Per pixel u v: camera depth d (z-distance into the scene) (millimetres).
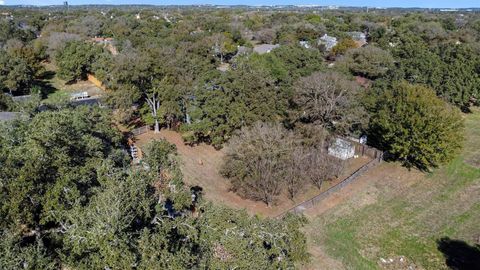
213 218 17156
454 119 34094
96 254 13617
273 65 49469
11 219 15922
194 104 37812
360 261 23500
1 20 107688
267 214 27359
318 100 37719
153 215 17188
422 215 28828
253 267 14875
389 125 34750
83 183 19094
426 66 52219
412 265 23625
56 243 16625
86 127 25219
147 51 44531
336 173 32000
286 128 36344
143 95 41781
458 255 24609
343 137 37656
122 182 16031
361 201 29781
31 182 16406
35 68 63750
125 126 42750
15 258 13914
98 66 60594
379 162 35906
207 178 32594
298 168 29922
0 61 54719
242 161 29094
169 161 21391
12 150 19109
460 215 29062
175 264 13344
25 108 28312
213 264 14734
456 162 37469
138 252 13531
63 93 59031
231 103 36375
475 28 104312
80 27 103500
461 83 51188
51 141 18703
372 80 59094
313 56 57438
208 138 39938
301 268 22141
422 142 33156
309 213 27578
